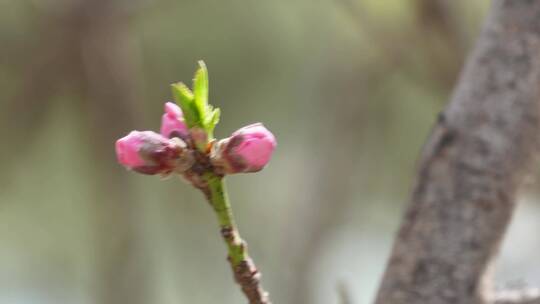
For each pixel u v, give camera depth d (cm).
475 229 72
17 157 170
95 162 157
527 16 72
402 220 72
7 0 151
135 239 159
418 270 72
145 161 66
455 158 72
